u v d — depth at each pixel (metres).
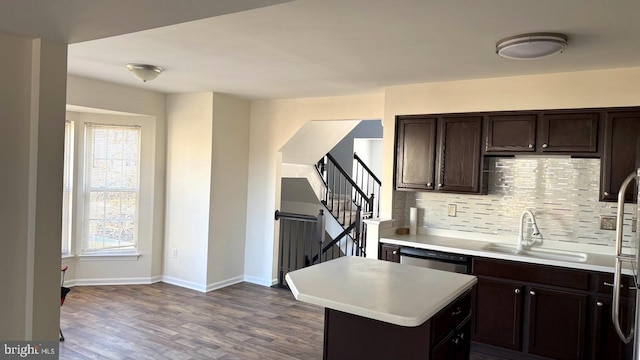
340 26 2.74
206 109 5.41
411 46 3.13
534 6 2.32
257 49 3.35
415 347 2.23
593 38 2.83
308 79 4.39
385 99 4.68
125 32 2.38
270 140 5.79
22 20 2.18
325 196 7.08
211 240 5.47
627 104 3.56
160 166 5.73
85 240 5.53
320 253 5.63
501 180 4.45
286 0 1.86
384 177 4.71
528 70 3.75
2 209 2.49
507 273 3.80
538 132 3.91
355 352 2.42
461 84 4.25
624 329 3.26
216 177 5.48
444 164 4.35
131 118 5.61
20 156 2.54
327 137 6.25
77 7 1.98
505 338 3.81
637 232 2.68
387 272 2.83
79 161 5.46
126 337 3.98
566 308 3.57
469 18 2.54
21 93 2.53
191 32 2.96
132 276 5.69
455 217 4.68
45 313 2.63
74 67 4.24
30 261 2.57
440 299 2.26
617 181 3.58
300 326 4.39
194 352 3.72
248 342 3.96
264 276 5.82
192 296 5.25
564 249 4.15
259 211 5.87
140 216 5.69
